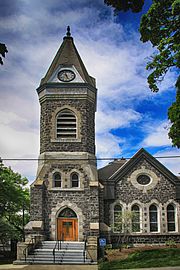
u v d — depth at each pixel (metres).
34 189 33.47
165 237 34.62
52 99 36.22
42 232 32.44
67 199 33.69
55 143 35.19
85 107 36.09
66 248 30.83
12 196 34.53
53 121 35.69
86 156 34.81
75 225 33.22
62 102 36.16
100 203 33.78
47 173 34.38
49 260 28.27
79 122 35.69
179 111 18.78
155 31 17.83
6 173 36.53
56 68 36.91
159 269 19.83
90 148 35.53
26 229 32.31
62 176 34.28
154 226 35.03
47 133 35.47
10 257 33.09
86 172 34.28
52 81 36.50
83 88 36.34
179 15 16.95
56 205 33.56
